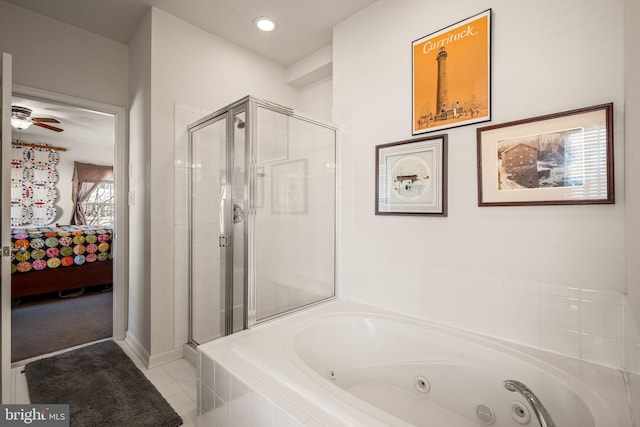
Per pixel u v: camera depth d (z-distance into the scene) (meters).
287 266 2.18
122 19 2.40
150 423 1.63
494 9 1.64
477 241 1.71
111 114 2.69
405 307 2.00
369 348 1.90
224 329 2.14
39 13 2.31
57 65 2.39
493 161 1.64
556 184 1.45
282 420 1.05
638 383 1.06
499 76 1.63
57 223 5.83
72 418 1.65
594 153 1.36
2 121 1.54
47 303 3.70
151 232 2.26
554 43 1.46
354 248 2.30
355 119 2.29
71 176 6.00
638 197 0.95
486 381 1.49
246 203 1.99
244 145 2.00
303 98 3.27
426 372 1.70
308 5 2.23
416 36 1.96
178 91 2.40
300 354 1.61
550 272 1.48
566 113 1.42
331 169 2.40
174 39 2.38
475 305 1.71
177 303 2.40
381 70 2.14
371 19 2.20
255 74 2.91
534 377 1.34
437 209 1.85
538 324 1.51
